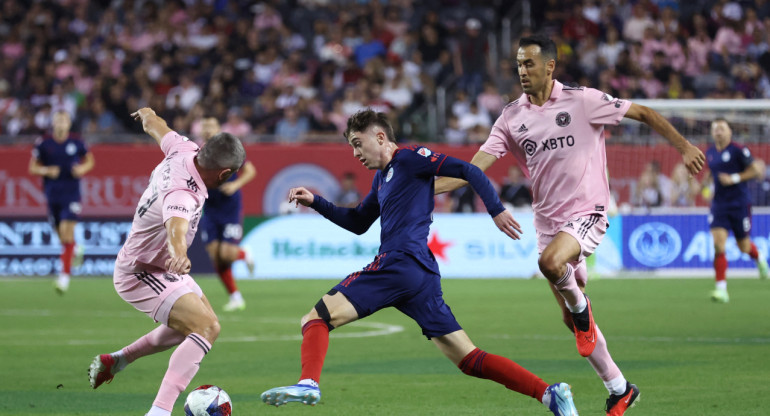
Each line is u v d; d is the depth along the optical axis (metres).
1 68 90.62
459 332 20.86
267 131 79.12
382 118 21.45
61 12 95.31
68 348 37.00
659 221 71.12
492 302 53.78
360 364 32.75
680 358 33.16
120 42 91.94
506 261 70.88
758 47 91.75
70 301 55.78
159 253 21.83
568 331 41.28
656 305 51.41
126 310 51.16
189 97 84.44
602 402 25.28
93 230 71.44
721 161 53.28
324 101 83.94
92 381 23.50
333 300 20.44
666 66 87.19
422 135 80.25
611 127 72.50
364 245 70.75
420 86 86.31
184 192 20.66
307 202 22.22
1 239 71.81
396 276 20.47
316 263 70.94
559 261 21.95
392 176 21.11
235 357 34.56
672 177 72.00
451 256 71.12
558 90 23.50
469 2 97.12
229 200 49.34
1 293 60.50
